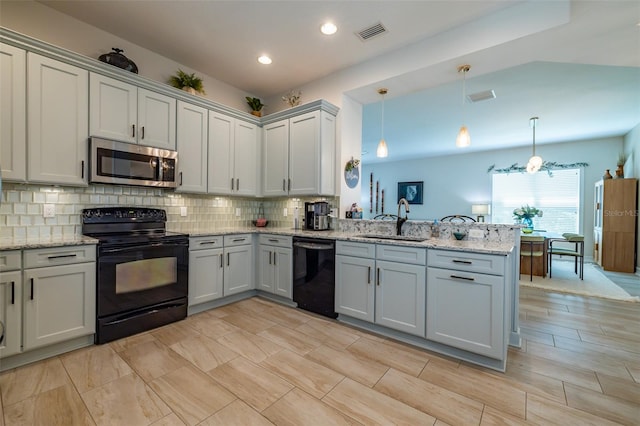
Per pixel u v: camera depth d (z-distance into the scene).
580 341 2.41
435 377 1.88
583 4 2.03
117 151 2.51
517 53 2.49
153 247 2.53
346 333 2.51
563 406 1.61
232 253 3.21
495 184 7.57
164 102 2.86
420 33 2.66
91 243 2.19
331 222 3.47
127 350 2.16
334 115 3.39
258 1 2.28
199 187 3.14
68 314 2.09
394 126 5.48
